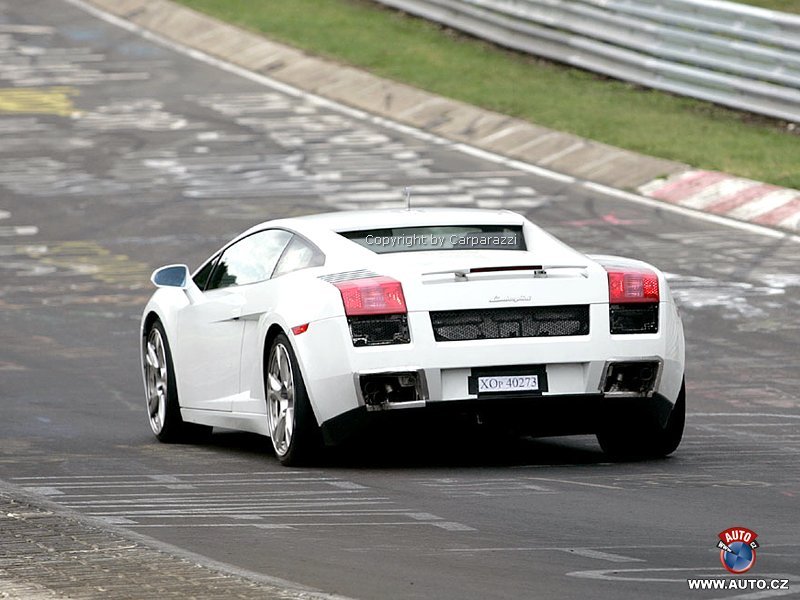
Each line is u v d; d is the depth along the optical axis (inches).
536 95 3358.8
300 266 1115.9
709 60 3144.7
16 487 994.1
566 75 3545.8
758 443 1185.4
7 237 2463.1
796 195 2443.4
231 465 1098.7
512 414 1029.2
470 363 1017.5
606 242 2245.3
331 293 1036.5
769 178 2559.1
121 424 1355.8
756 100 3016.7
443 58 3784.5
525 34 3740.2
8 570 696.4
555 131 3036.4
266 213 2539.4
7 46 4306.1
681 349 1073.5
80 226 2519.7
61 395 1510.8
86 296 2073.1
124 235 2440.9
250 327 1134.4
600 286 1048.2
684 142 2861.7
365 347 1019.3
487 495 942.4
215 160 3011.8
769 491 952.9
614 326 1043.9
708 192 2532.0
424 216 1151.6
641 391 1050.1
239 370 1151.6
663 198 2559.1
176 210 2598.4
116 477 1039.6
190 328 1226.0
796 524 837.2
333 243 1103.6
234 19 4375.0
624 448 1117.7
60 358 1716.3
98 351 1753.2
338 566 730.2
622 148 2859.3
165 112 3503.9
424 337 1018.1
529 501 918.4
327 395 1029.8
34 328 1891.0
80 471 1072.2
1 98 3686.0
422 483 995.3
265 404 1112.2
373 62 3791.8
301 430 1051.3
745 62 3038.9
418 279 1032.8
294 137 3211.1
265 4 4552.2
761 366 1579.7
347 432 1032.8
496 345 1021.2
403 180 2773.1
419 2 4212.6
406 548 773.9
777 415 1332.4
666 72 3287.4
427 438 1130.7
